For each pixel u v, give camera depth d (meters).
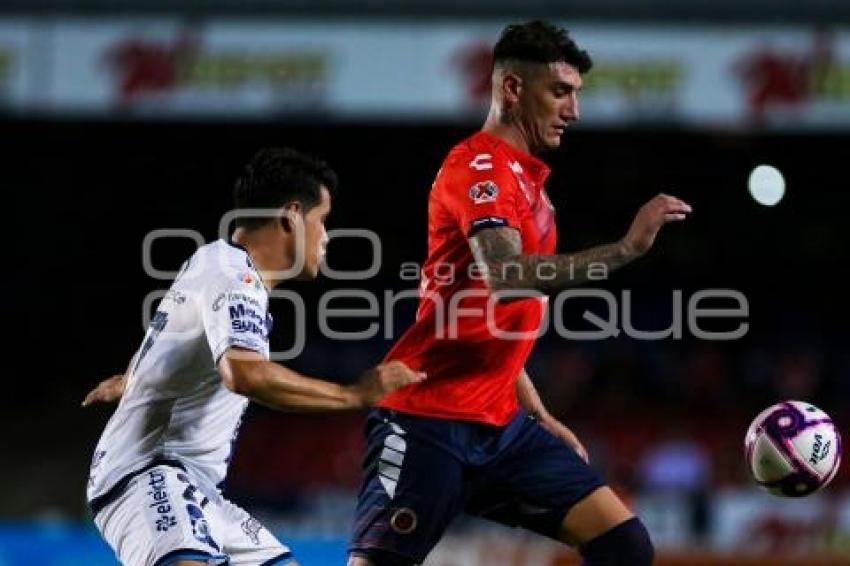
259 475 52.84
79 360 61.94
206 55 46.53
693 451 50.25
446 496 17.16
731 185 62.66
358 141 60.16
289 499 50.16
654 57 45.69
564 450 17.78
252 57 46.47
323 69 46.44
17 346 62.09
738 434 54.66
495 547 29.06
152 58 46.62
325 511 49.59
